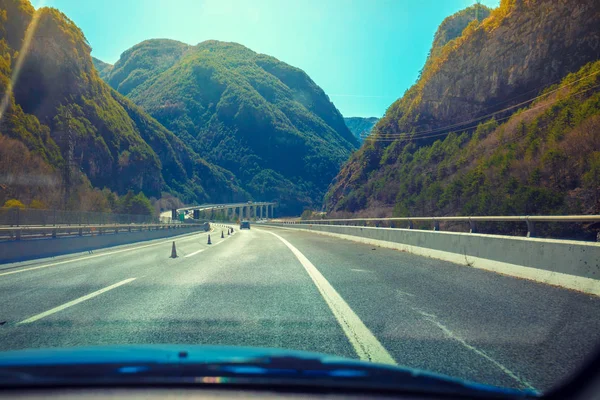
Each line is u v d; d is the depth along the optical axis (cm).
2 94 7700
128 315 620
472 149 7488
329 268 1162
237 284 905
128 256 1683
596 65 5756
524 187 4391
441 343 468
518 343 463
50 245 1819
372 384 239
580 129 4556
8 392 231
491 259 1014
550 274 790
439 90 9762
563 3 7138
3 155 6481
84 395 229
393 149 10756
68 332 527
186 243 2694
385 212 8575
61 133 9700
